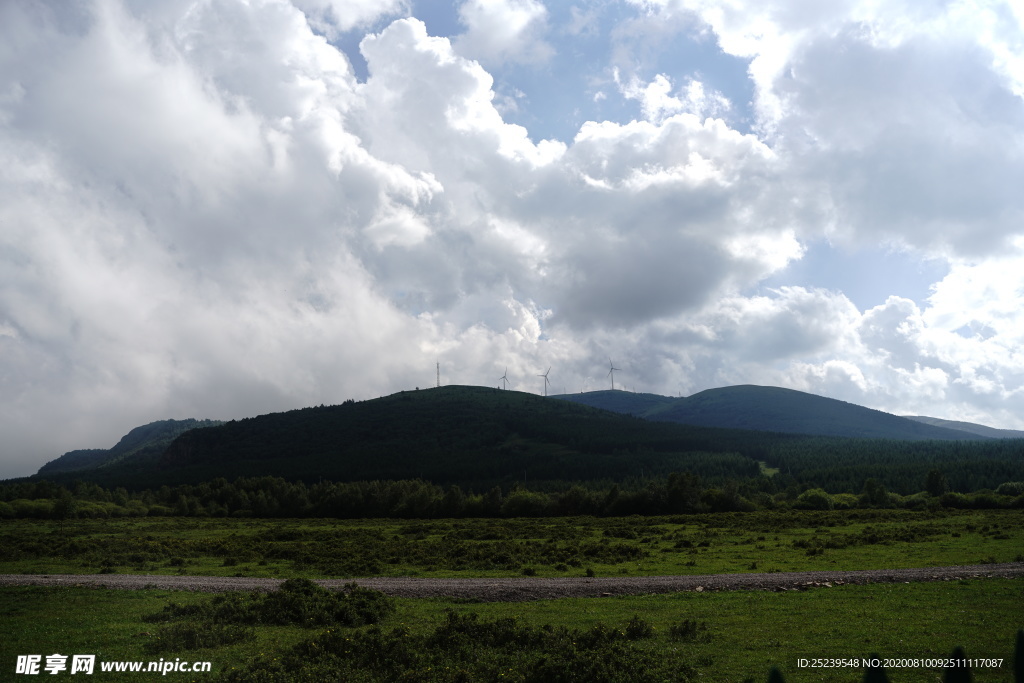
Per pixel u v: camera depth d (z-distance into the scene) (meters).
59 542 70.69
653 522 103.25
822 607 32.38
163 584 43.03
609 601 35.44
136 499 190.38
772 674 12.03
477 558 55.19
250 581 44.72
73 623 29.80
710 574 45.34
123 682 21.47
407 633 26.36
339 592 35.16
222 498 179.00
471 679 20.80
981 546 59.12
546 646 24.53
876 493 144.25
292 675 21.41
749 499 144.62
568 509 137.50
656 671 21.56
